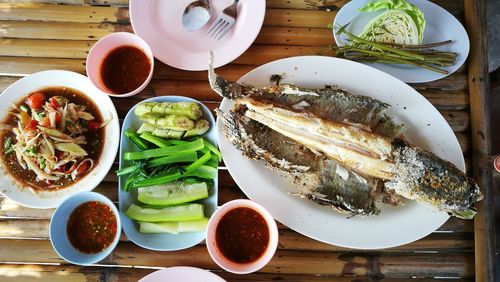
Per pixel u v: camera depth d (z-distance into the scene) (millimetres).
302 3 552
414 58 508
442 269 505
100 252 481
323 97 489
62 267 498
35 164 494
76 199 477
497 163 509
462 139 529
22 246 499
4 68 532
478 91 519
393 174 466
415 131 510
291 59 509
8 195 491
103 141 514
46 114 498
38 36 542
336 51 522
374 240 481
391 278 505
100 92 512
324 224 485
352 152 469
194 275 469
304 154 495
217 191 501
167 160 494
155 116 497
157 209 492
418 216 488
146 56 520
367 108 490
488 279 489
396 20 507
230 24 533
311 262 501
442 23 533
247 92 480
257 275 499
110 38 511
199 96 529
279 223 512
